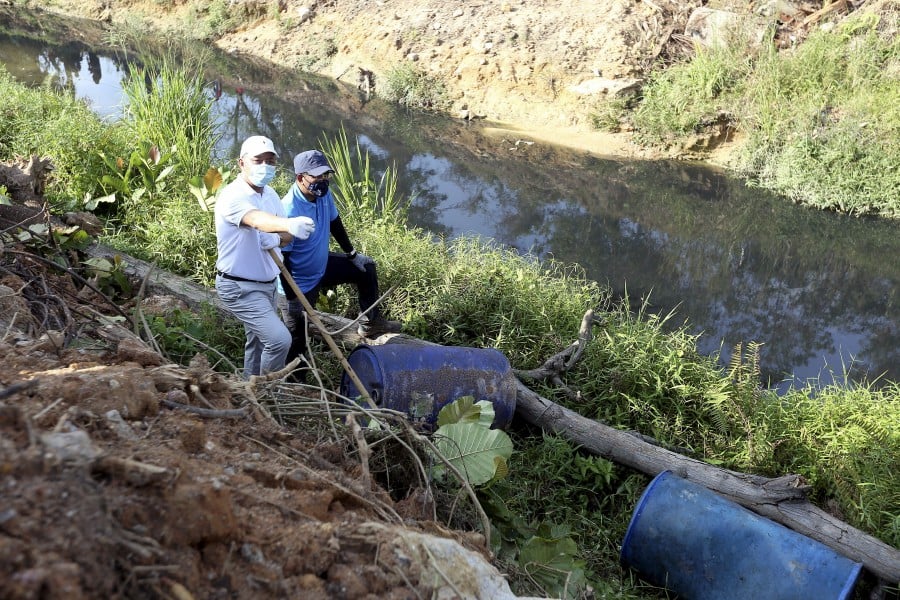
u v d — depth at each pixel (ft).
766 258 29.45
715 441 17.47
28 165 24.68
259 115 42.47
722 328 24.45
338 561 8.30
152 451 8.14
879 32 39.93
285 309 17.54
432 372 15.17
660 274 27.55
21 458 6.63
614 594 13.38
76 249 20.45
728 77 40.01
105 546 6.43
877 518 15.39
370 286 18.88
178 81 32.40
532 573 11.84
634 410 17.97
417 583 8.43
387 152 37.83
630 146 40.11
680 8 44.96
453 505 11.39
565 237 29.76
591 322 19.12
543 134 41.60
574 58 43.55
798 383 21.66
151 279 20.29
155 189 26.63
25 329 12.22
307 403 12.03
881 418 17.95
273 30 56.34
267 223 13.84
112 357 11.33
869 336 24.41
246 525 8.04
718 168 38.42
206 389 10.62
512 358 19.29
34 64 48.55
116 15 63.62
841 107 37.32
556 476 15.99
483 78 45.06
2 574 5.66
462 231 29.32
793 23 42.50
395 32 49.37
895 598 14.11
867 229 32.40
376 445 12.23
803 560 12.71
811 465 16.80
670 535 13.58
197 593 7.13
